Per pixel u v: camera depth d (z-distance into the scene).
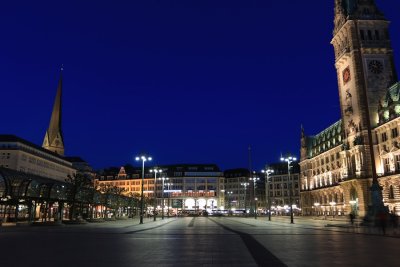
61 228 48.94
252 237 30.66
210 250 20.50
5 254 18.69
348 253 18.94
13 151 109.00
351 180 103.81
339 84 119.75
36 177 63.53
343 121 116.25
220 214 169.25
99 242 25.84
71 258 17.11
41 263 15.45
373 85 106.12
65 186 69.44
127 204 114.31
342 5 117.62
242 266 14.68
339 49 119.62
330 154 138.62
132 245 23.55
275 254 18.61
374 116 103.94
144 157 74.00
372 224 46.72
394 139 94.44
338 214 128.38
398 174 89.12
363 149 102.94
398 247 22.08
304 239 28.45
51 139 169.88
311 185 158.75
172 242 25.78
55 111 173.12
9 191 55.19
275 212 196.38
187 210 190.62
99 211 119.25
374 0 112.69
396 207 90.69
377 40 109.31
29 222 57.97
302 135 168.12
